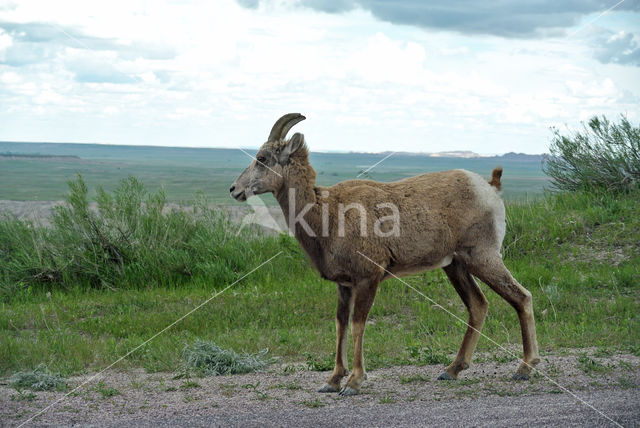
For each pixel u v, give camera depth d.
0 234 12.96
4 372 7.01
